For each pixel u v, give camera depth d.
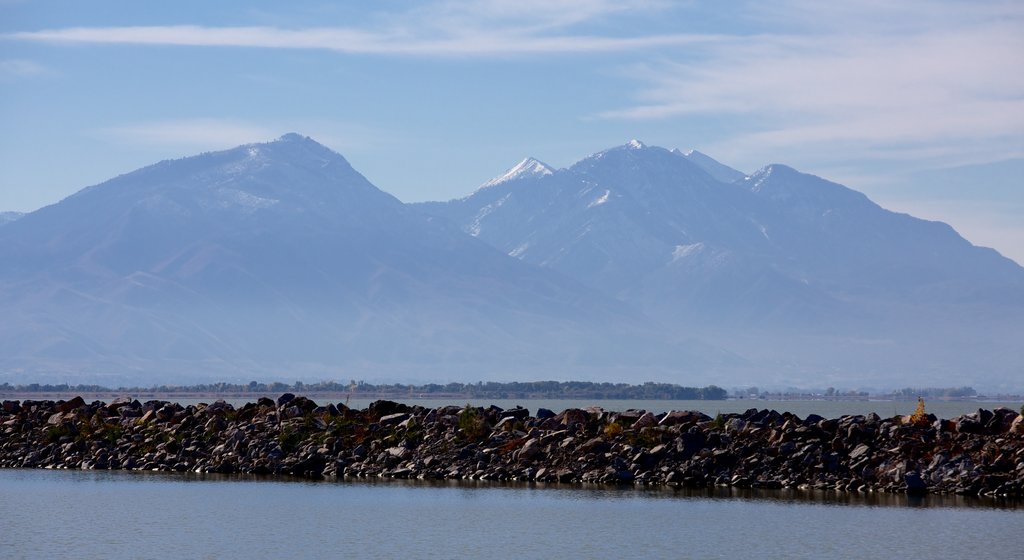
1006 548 193.25
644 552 194.12
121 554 195.12
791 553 192.12
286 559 191.25
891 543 197.50
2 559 192.00
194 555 194.25
